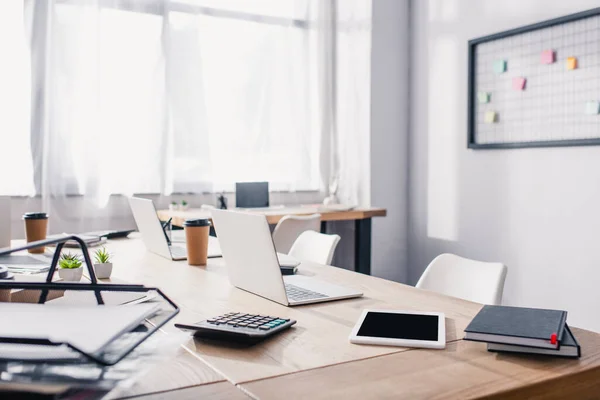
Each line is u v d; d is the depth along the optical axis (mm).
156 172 3873
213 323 1045
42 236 2082
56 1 3527
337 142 4516
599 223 3203
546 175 3488
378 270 4566
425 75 4465
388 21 4539
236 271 1476
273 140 4328
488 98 3857
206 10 4055
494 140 3826
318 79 4457
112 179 3723
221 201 3969
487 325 991
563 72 3350
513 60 3668
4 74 3430
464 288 1793
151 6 3814
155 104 3848
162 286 1515
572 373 855
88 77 3613
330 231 4562
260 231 1315
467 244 4086
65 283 942
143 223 2102
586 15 3178
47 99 3533
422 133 4504
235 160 4199
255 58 4238
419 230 4555
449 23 4207
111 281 1579
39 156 3555
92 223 3658
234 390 786
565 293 3408
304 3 4406
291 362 902
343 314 1226
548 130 3449
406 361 909
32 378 738
